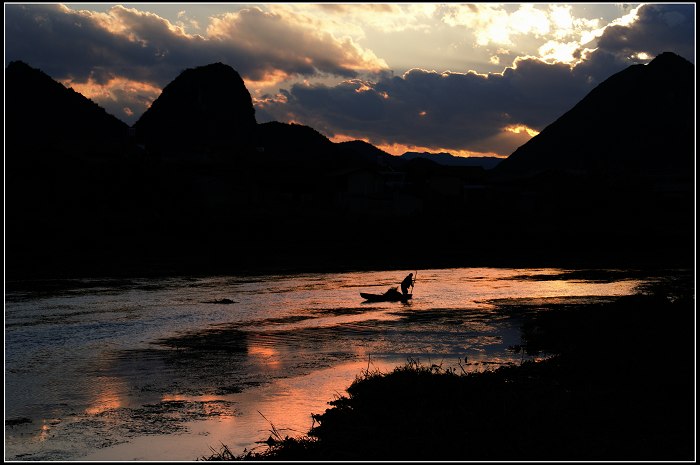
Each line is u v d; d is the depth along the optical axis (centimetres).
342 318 2820
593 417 1291
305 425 1393
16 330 2473
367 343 2264
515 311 3048
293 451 1195
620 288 3988
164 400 1584
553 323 2412
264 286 3934
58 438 1328
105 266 4588
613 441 1160
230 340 2320
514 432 1212
